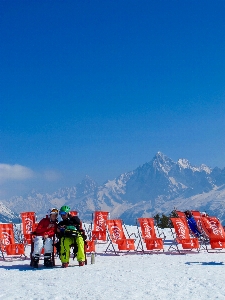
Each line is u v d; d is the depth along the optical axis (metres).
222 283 9.05
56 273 11.14
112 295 8.11
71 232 12.27
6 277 10.88
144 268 11.57
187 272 10.66
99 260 13.86
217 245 15.60
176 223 16.19
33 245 12.71
